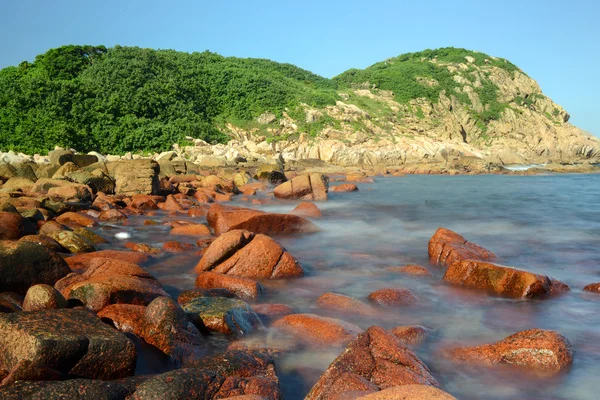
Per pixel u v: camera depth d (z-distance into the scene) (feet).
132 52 189.26
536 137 265.95
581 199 80.07
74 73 174.70
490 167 170.09
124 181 66.13
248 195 81.71
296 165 169.78
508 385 15.46
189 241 38.96
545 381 15.67
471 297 24.77
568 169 168.96
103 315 17.67
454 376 16.08
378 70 305.12
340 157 185.68
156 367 15.90
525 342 16.85
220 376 13.20
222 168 131.44
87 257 28.60
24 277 22.53
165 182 74.13
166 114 168.76
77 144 137.49
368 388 13.15
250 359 14.89
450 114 268.82
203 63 224.33
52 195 54.29
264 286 26.43
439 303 23.86
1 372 13.64
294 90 224.53
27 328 13.93
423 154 203.92
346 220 53.88
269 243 28.86
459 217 57.41
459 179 136.15
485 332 20.04
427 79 287.07
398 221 53.62
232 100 202.08
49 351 13.25
